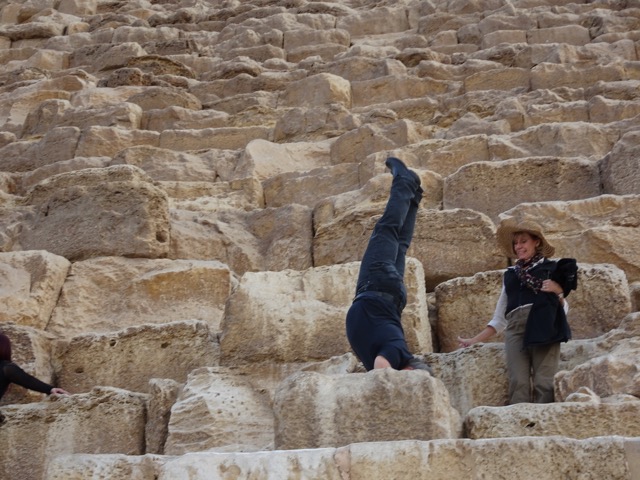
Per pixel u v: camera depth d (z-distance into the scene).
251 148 12.27
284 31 19.23
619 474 4.72
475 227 8.40
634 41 15.91
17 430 6.68
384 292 6.24
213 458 5.08
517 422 5.38
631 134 9.49
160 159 12.27
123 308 8.55
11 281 8.49
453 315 7.56
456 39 17.84
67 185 10.19
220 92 16.23
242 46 18.73
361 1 20.91
